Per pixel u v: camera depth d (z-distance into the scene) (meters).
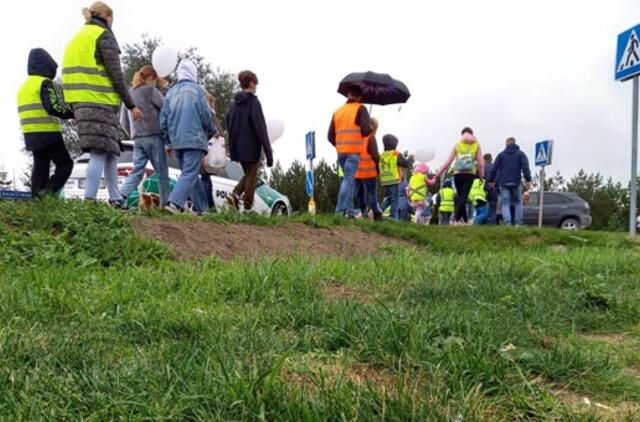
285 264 4.47
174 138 7.01
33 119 6.57
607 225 36.28
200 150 7.12
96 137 6.25
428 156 16.19
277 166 30.52
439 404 1.81
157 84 8.70
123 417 1.77
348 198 9.38
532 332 2.84
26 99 6.56
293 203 29.28
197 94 7.00
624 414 1.91
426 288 3.83
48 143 6.63
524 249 8.67
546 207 21.59
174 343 2.49
